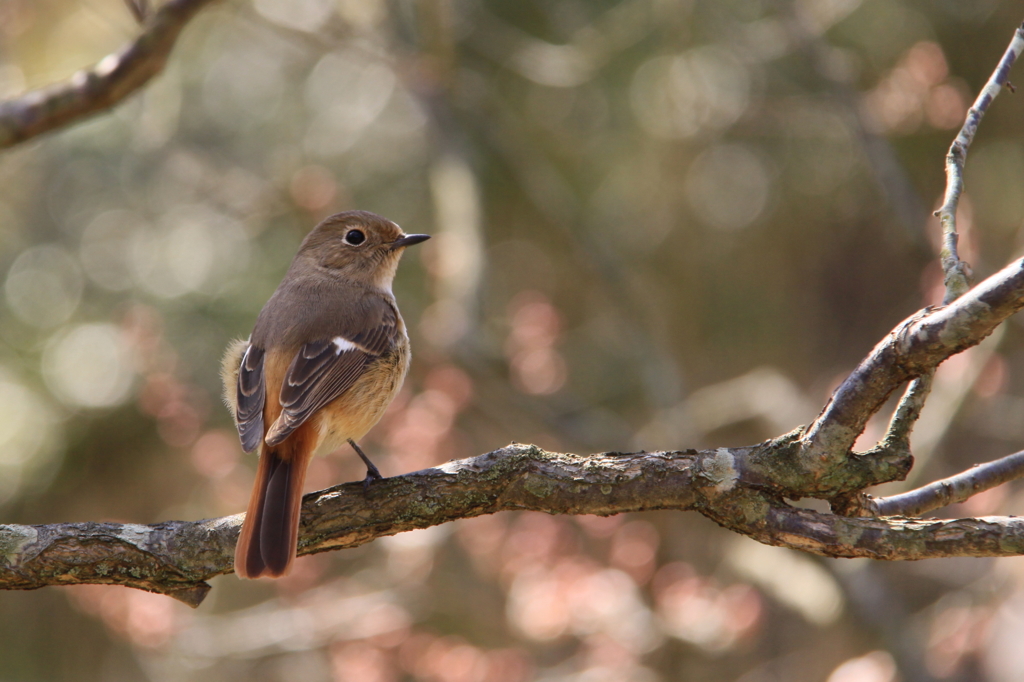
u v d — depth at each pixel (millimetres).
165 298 12867
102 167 13422
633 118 14234
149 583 5430
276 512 5367
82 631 13219
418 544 10547
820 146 15156
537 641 10742
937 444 10211
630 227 14695
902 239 15156
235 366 7137
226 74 13844
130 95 5965
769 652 13266
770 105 12781
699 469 4930
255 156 13656
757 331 15484
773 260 15641
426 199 13984
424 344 11430
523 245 14523
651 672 10445
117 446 12789
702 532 12945
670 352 12578
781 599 10766
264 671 13219
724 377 15375
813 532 4754
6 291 12977
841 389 4621
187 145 13445
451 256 11227
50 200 13344
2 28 11023
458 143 12055
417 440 10094
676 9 12289
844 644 11469
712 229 15352
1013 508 9594
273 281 12953
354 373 6758
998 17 13594
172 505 13094
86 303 13086
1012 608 9562
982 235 10984
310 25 11977
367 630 10469
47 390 12766
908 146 13750
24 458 12648
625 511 5051
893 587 13148
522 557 10242
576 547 10328
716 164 15430
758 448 4918
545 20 13812
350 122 14062
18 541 5328
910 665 9555
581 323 14797
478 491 5246
